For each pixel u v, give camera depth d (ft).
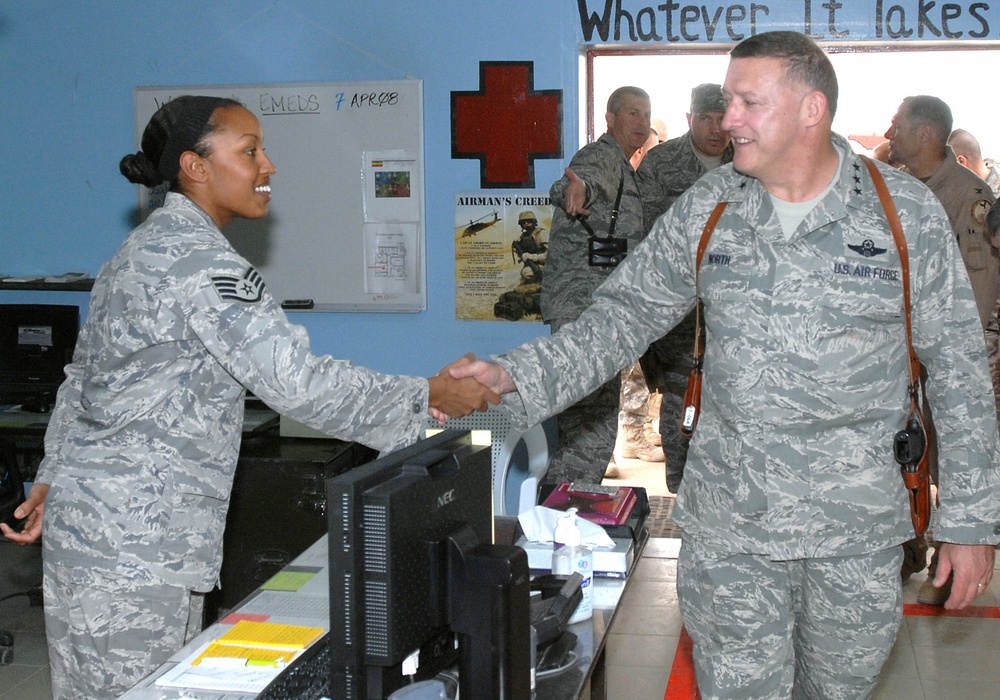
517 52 15.20
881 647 6.84
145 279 6.67
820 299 6.51
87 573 6.55
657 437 20.81
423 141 15.51
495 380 7.11
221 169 7.18
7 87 16.39
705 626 6.97
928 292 6.57
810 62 6.29
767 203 6.68
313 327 16.20
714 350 6.89
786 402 6.57
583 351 7.22
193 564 6.78
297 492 12.09
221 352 6.68
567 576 6.49
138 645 6.63
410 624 4.46
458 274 15.69
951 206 13.92
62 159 16.42
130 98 16.17
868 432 6.66
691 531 7.01
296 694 5.14
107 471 6.63
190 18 15.87
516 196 15.38
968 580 6.65
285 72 15.76
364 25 15.48
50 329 15.37
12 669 11.83
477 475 4.99
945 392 6.63
